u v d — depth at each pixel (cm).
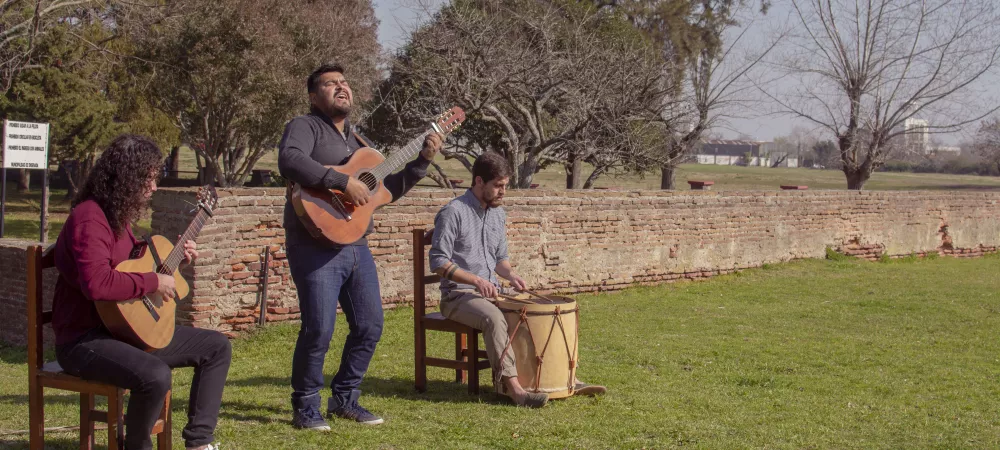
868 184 5703
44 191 1411
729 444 515
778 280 1521
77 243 377
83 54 2469
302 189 496
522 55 1831
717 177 5709
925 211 2006
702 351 873
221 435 500
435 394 636
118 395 395
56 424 531
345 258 517
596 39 2077
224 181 2538
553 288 1291
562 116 1980
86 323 396
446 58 1762
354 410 546
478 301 609
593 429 538
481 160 614
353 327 541
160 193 921
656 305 1227
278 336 921
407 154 543
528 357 605
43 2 2069
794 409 624
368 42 2692
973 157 6731
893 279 1576
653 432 538
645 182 3928
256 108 2303
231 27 2250
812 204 1758
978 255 2142
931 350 923
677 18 2506
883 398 679
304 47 2392
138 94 2677
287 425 528
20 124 1376
